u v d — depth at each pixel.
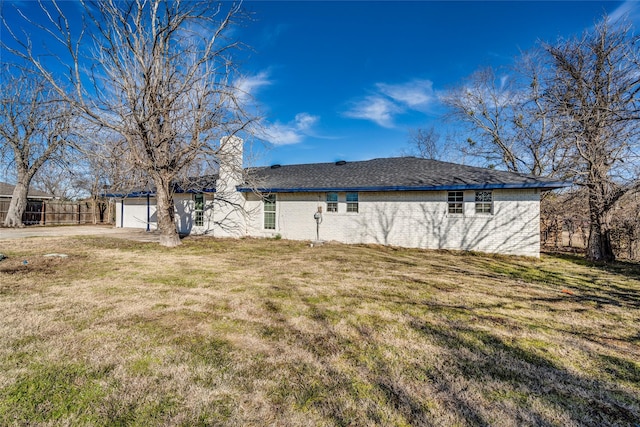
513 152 17.06
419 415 2.07
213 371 2.57
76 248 9.55
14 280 5.54
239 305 4.36
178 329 3.45
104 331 3.34
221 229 14.04
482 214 10.41
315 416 2.04
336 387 2.38
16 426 1.89
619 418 2.08
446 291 5.35
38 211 20.69
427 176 11.68
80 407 2.09
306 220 13.07
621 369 2.74
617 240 10.34
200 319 3.78
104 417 1.99
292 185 13.16
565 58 10.02
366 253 9.88
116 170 10.05
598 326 3.78
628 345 3.24
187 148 9.61
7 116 17.06
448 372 2.64
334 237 12.52
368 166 14.44
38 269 6.46
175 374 2.52
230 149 11.81
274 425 1.95
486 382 2.49
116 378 2.44
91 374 2.50
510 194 10.10
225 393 2.27
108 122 9.21
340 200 12.48
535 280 6.45
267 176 14.75
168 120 9.56
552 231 13.56
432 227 11.04
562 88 10.25
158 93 9.56
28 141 18.12
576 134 8.80
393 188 11.11
